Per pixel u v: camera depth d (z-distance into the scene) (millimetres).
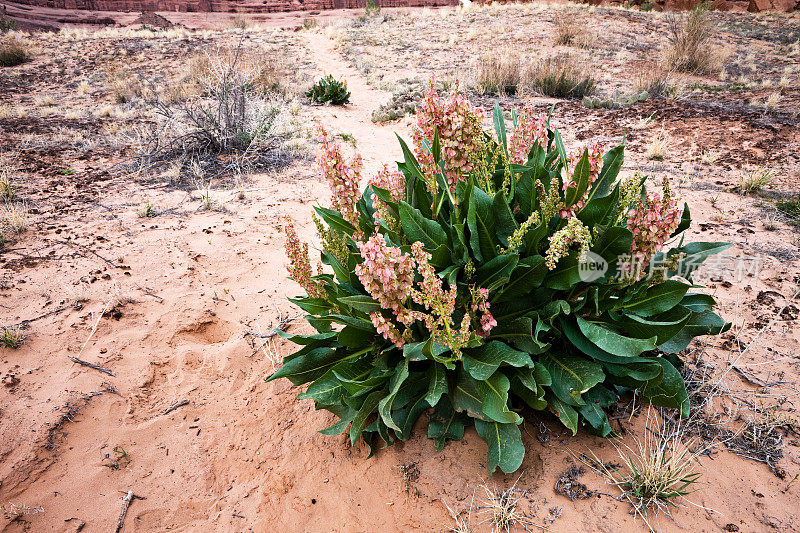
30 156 8602
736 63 17156
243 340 3965
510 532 2352
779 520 2350
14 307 4156
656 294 2693
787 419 2893
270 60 20594
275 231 5871
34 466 2834
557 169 3129
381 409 2348
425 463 2756
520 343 2682
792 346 3535
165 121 10695
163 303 4359
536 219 2533
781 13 33344
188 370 3658
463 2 48625
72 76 18938
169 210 6355
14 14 57938
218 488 2781
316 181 7664
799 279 4352
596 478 2584
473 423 2912
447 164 2568
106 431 3104
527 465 2686
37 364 3564
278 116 10680
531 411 2986
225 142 8914
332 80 14234
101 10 67500
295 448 3010
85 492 2727
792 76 14672
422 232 2754
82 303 4258
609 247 2615
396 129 11070
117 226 5820
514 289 2738
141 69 19688
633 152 8086
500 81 13586
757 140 8117
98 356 3680
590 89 13234
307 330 4055
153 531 2535
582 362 2676
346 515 2562
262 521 2566
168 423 3205
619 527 2340
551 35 22312
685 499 2459
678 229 3113
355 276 2885
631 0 38562
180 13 68438
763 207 5832
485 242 2748
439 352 2582
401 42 24141
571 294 2779
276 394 3457
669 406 2773
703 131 8828
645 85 13031
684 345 2947
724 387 3148
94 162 8438
